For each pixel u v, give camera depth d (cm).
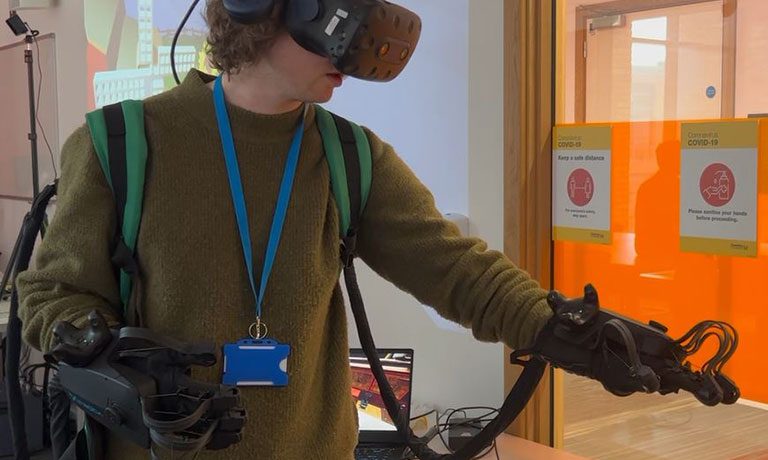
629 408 202
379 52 88
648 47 187
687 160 180
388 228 109
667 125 184
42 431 387
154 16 345
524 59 203
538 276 209
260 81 98
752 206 168
